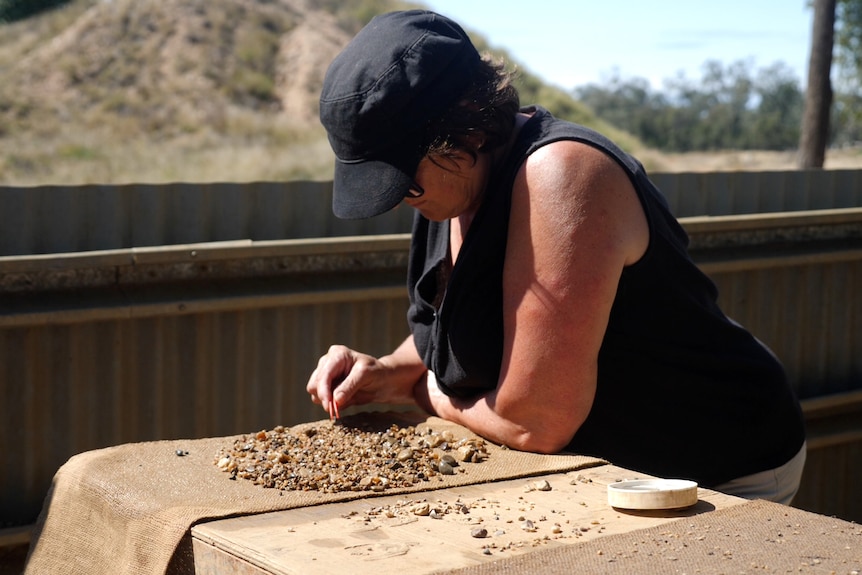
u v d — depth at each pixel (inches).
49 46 1024.2
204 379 154.2
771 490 74.9
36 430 142.3
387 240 162.9
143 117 908.6
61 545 65.2
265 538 51.2
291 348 160.9
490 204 68.3
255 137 903.7
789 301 200.2
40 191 152.2
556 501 58.4
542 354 66.3
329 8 1259.2
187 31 1077.1
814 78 311.7
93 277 143.6
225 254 149.5
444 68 65.3
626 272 66.8
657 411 70.8
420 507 56.3
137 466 67.5
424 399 82.9
